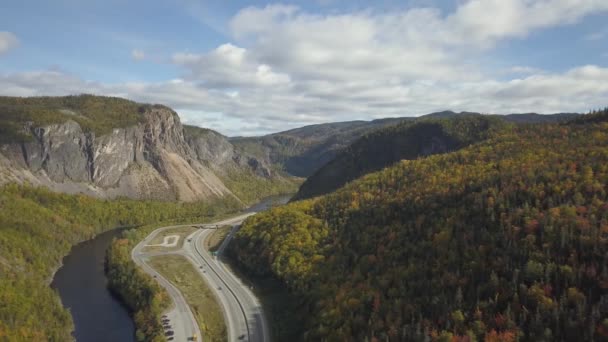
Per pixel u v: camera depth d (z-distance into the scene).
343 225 154.75
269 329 114.62
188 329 114.00
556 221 95.50
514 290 83.06
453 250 103.00
